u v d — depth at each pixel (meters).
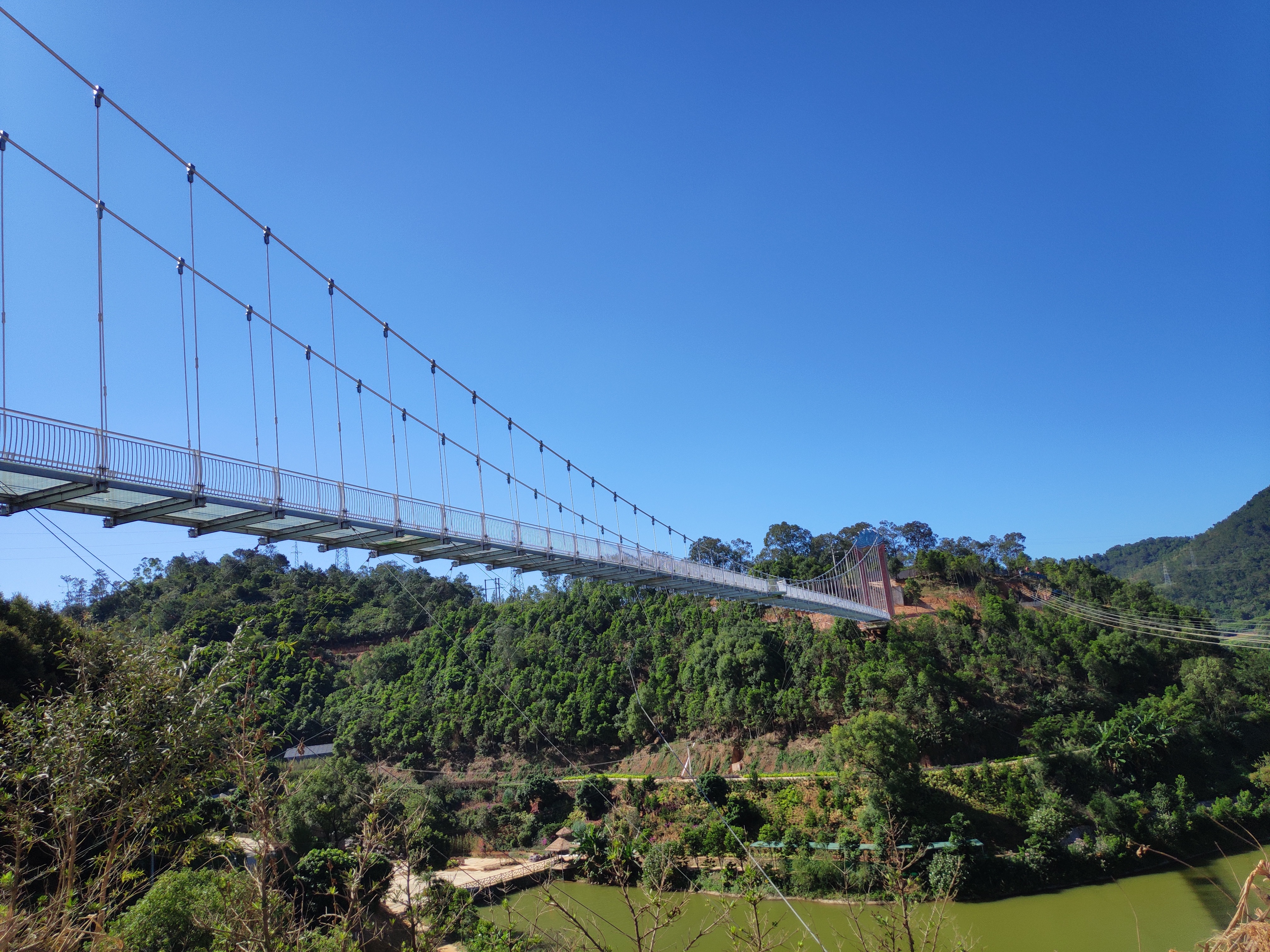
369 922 11.30
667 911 10.07
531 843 38.78
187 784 9.50
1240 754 40.09
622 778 42.38
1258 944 6.01
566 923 11.77
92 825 9.38
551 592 64.69
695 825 35.00
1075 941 24.53
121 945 9.01
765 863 30.69
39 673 21.23
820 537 75.12
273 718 47.38
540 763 47.09
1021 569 62.50
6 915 7.57
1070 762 35.66
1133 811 32.38
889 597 50.41
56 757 8.74
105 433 11.14
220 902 10.21
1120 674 45.28
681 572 27.05
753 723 43.84
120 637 10.50
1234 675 44.94
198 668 10.63
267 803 9.41
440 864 33.22
